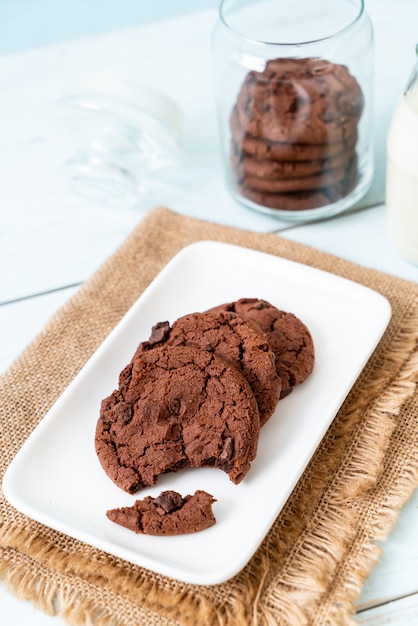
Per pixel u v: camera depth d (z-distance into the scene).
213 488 0.54
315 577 0.51
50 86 0.81
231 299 0.63
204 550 0.51
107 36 0.86
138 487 0.54
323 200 0.67
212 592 0.51
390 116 0.75
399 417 0.57
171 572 0.50
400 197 0.62
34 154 0.76
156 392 0.55
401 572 0.52
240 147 0.66
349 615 0.50
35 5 1.03
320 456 0.56
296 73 0.64
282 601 0.51
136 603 0.51
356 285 0.61
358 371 0.57
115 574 0.52
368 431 0.56
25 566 0.53
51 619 0.51
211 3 1.03
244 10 0.69
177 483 0.54
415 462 0.55
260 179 0.67
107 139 0.73
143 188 0.73
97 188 0.73
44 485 0.54
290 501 0.54
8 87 0.82
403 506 0.54
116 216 0.72
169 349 0.56
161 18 1.03
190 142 0.76
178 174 0.74
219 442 0.53
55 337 0.63
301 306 0.62
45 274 0.68
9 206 0.73
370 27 0.67
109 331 0.63
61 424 0.56
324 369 0.58
